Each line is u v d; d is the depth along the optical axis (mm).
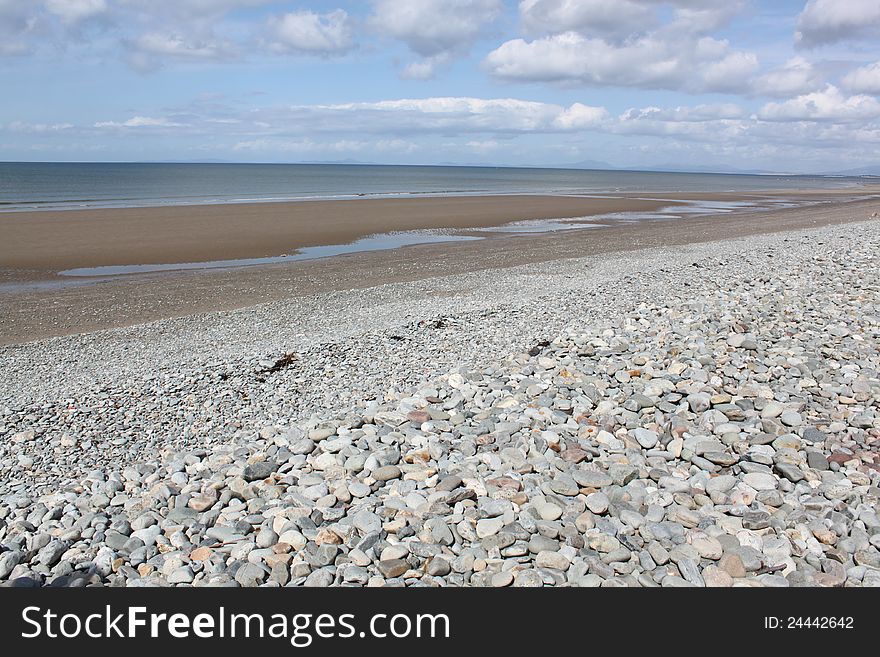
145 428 10008
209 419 10297
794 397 8266
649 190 99625
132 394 11438
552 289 21094
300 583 5207
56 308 20016
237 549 5625
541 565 5254
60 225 37844
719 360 9859
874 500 5934
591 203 62875
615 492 6180
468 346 13398
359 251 31328
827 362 9461
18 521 6340
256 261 28500
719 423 7645
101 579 5398
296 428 8719
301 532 5777
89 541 5984
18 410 10750
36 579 5359
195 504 6527
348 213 47938
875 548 5250
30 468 8664
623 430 7637
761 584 4953
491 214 49531
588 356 11000
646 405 8250
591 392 8852
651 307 14906
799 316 12266
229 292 22297
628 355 10773
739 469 6609
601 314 15102
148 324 17625
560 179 170250
